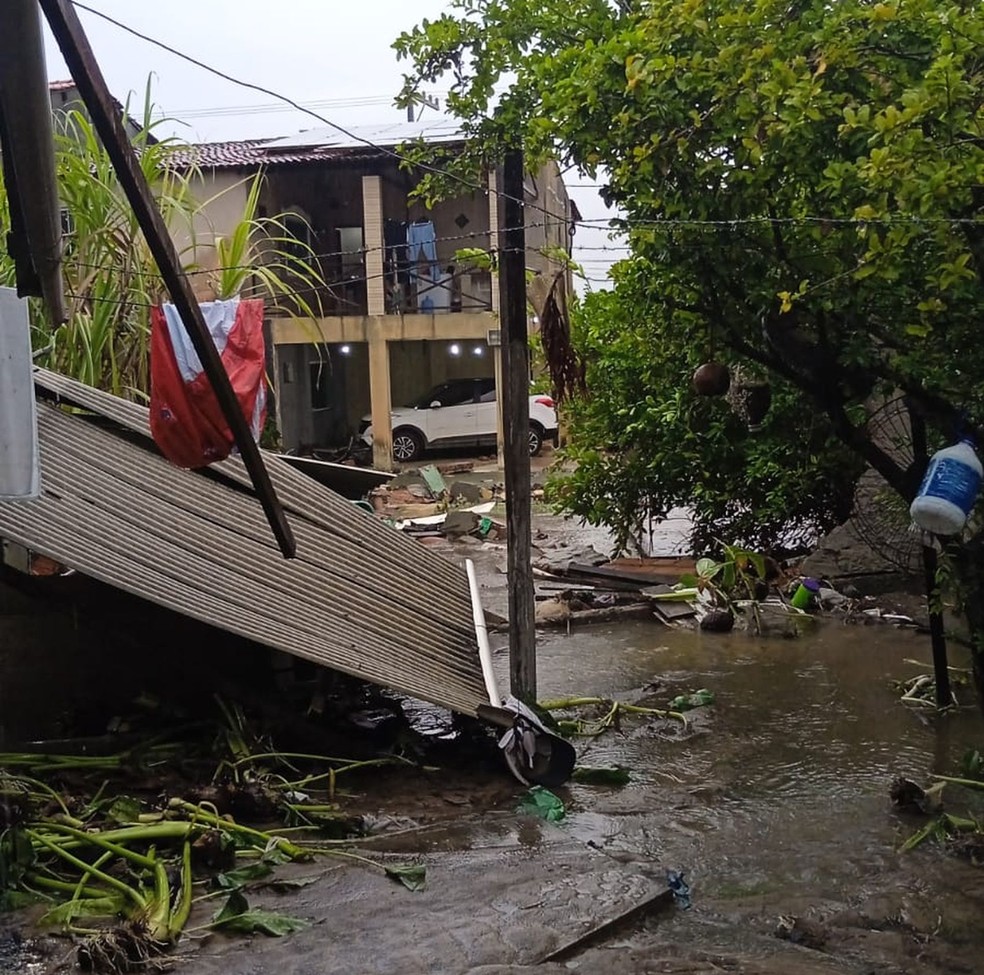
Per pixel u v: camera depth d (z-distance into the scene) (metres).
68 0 3.51
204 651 6.85
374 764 6.07
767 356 5.79
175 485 6.89
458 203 21.89
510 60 6.85
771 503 10.94
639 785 6.23
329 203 21.88
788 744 6.84
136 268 8.84
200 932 4.25
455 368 25.92
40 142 3.55
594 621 10.23
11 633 6.41
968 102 4.27
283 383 22.11
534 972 4.01
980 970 4.14
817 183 4.87
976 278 4.84
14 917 4.29
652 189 5.25
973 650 5.79
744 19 4.76
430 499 18.39
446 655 6.86
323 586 6.84
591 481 11.89
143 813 5.11
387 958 4.07
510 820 5.56
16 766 5.50
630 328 10.19
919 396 5.30
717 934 4.45
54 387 6.97
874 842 5.36
